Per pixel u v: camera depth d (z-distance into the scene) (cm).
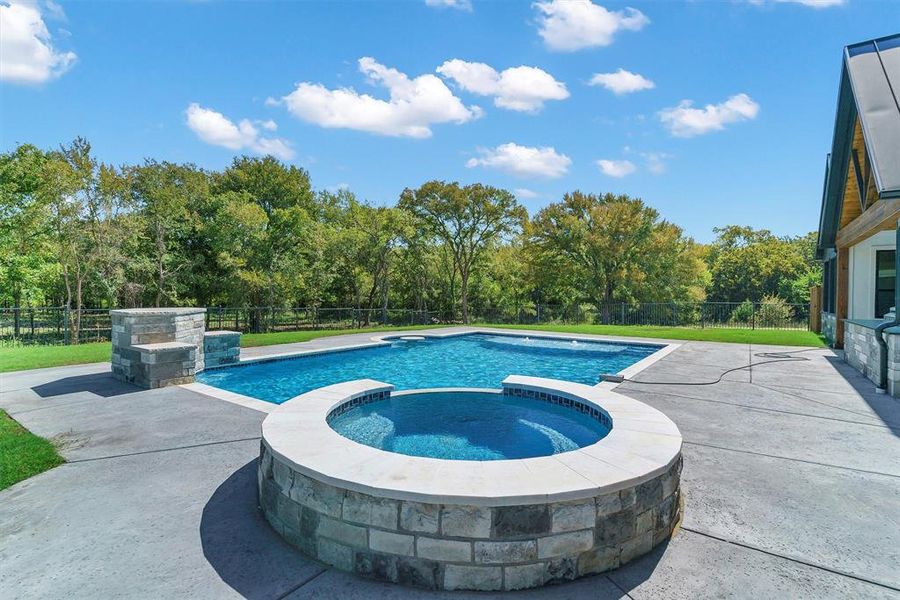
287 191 3212
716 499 375
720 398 716
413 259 3250
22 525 337
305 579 279
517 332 1884
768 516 347
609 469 310
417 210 3275
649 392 758
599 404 531
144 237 2384
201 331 1019
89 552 303
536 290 3766
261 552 307
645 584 271
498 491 272
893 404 674
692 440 520
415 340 1764
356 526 285
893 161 644
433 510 270
